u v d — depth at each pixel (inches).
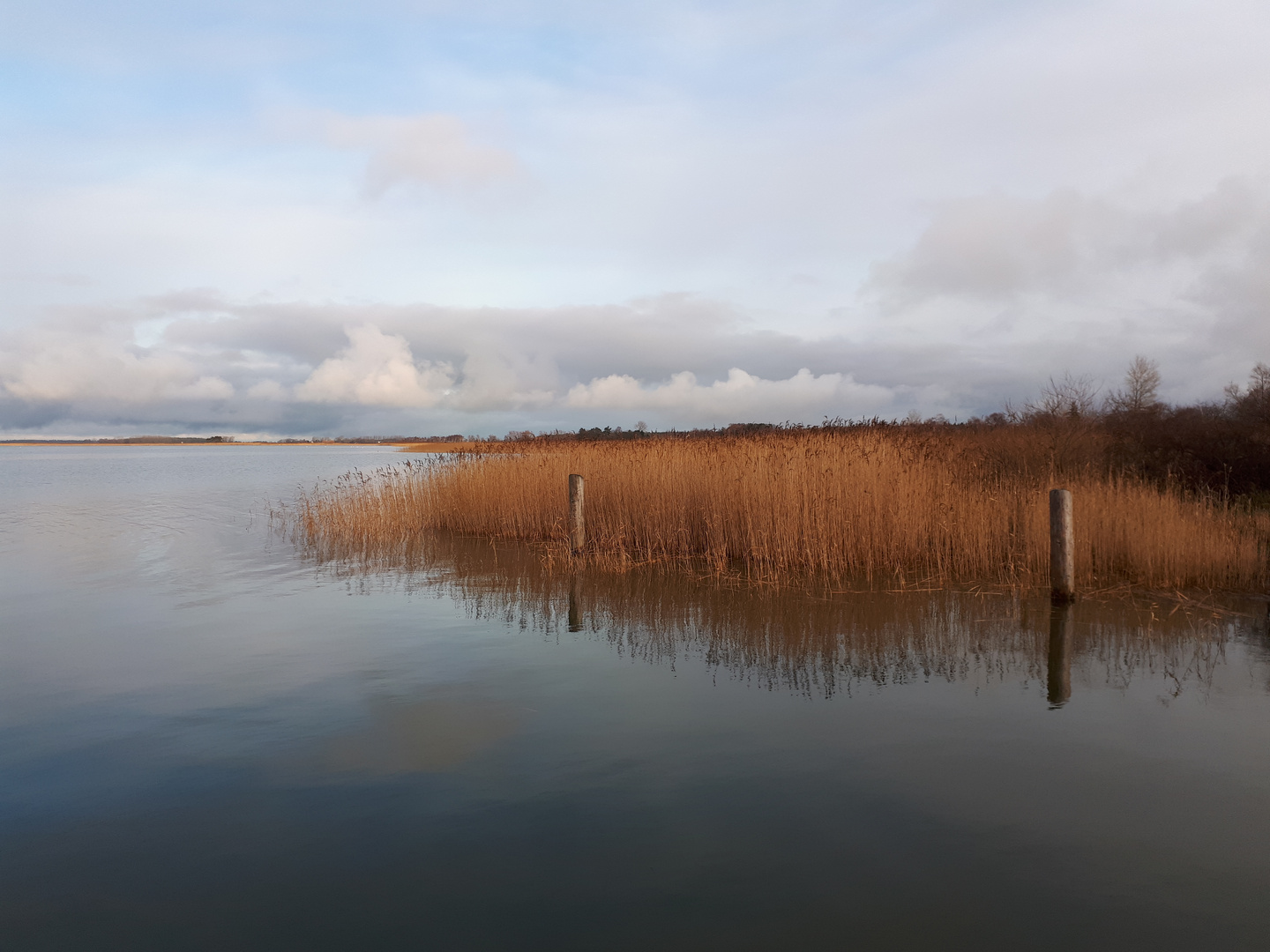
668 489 515.8
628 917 129.6
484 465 657.6
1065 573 345.4
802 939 123.2
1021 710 220.5
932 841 151.8
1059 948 120.5
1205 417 653.3
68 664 275.0
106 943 124.8
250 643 300.7
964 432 666.2
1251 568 376.2
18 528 678.5
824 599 363.6
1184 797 168.9
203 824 161.9
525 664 269.1
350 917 131.0
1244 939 122.3
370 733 208.7
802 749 195.0
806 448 532.1
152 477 1537.9
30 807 169.8
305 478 1462.8
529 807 167.5
